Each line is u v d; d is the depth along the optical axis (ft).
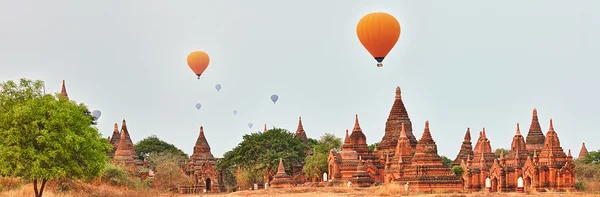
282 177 442.91
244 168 514.27
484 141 445.37
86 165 261.03
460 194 341.41
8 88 258.37
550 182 392.68
